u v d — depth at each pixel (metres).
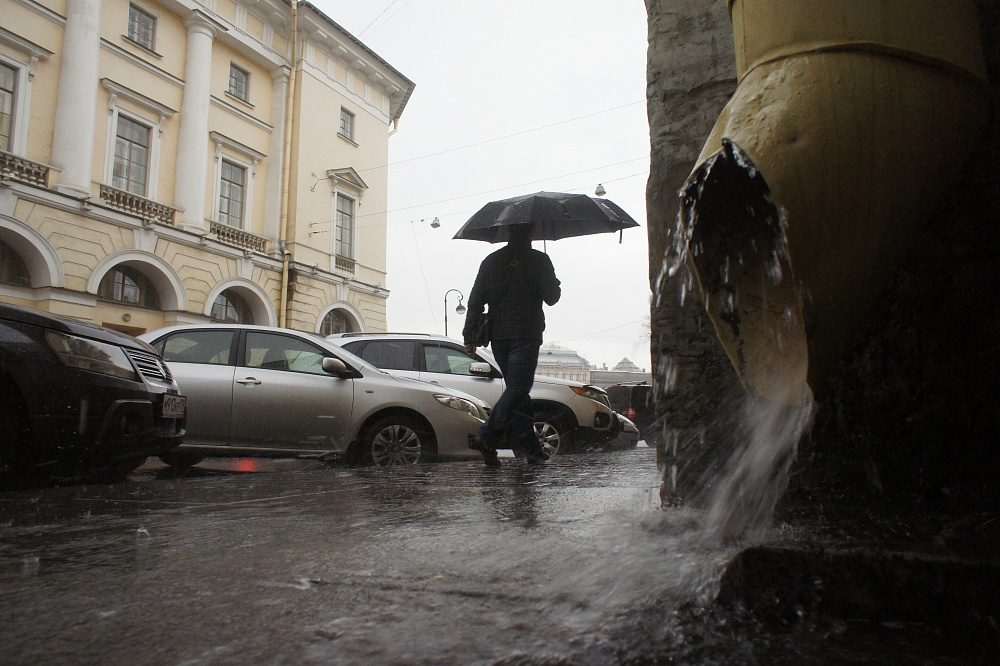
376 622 1.26
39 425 3.66
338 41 22.48
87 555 1.90
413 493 3.15
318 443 5.52
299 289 21.44
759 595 1.24
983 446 1.64
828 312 1.43
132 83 17.33
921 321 1.69
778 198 1.40
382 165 25.16
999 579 1.14
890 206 1.43
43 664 1.09
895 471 1.73
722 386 2.17
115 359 4.19
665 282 2.31
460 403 5.71
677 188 2.33
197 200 18.58
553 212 4.71
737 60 1.67
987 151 1.56
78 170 15.66
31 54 15.12
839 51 1.45
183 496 3.27
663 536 1.81
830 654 1.06
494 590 1.45
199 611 1.35
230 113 20.19
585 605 1.32
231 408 5.46
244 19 20.31
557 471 4.21
